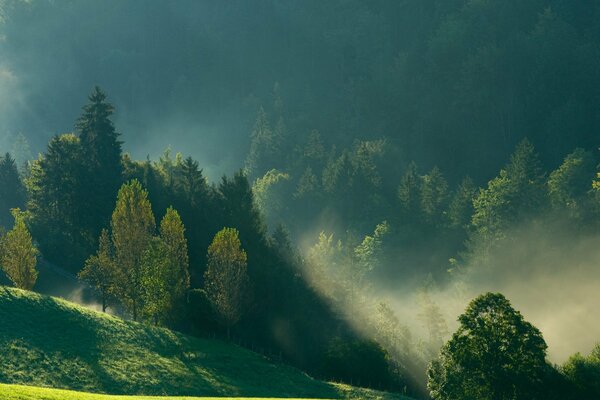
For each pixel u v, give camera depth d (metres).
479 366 95.31
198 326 124.38
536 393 95.12
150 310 124.00
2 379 89.75
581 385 98.38
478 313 98.19
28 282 124.62
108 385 96.00
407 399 114.69
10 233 125.25
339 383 120.75
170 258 127.69
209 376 107.38
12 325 102.69
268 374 114.19
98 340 106.56
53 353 99.19
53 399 66.88
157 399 76.62
